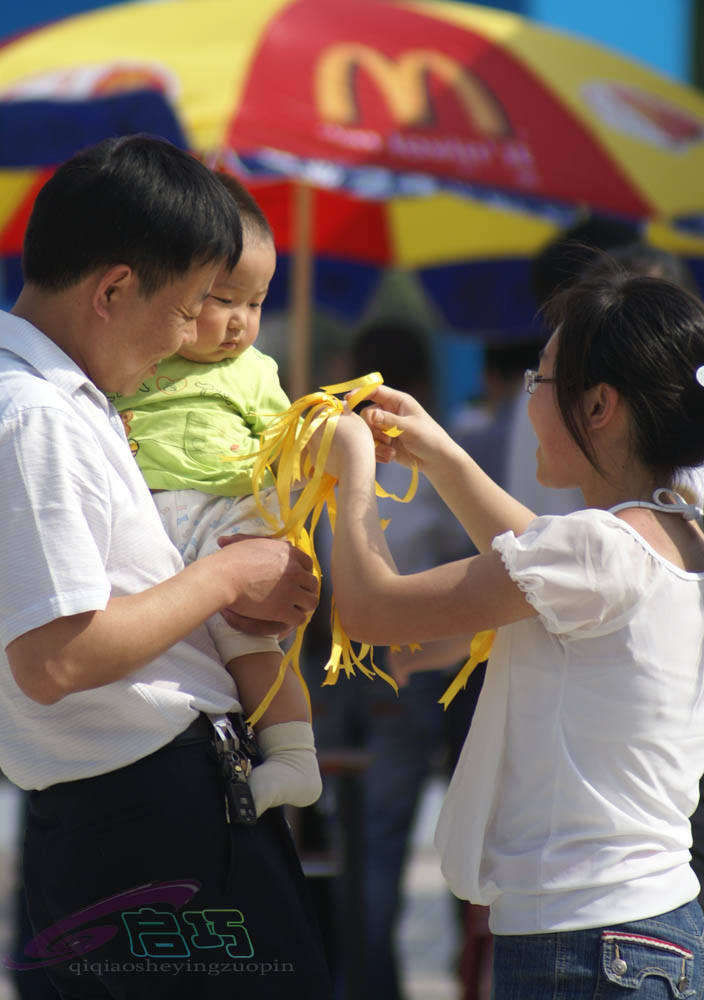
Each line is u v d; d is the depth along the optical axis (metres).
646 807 7.66
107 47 14.88
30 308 7.71
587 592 7.45
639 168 15.54
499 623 7.66
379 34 15.40
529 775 7.75
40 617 6.91
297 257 17.73
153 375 8.39
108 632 7.05
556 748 7.64
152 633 7.20
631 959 7.42
